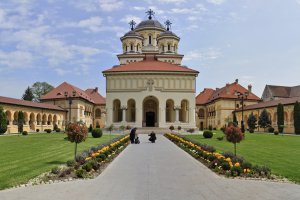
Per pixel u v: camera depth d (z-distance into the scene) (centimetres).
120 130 6706
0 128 5434
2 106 5669
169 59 8812
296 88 10419
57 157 2184
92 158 1811
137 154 2441
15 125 6400
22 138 4334
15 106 6375
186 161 2020
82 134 1977
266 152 2588
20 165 1795
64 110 8769
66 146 3086
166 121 7962
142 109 7438
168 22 9681
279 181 1370
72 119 8931
